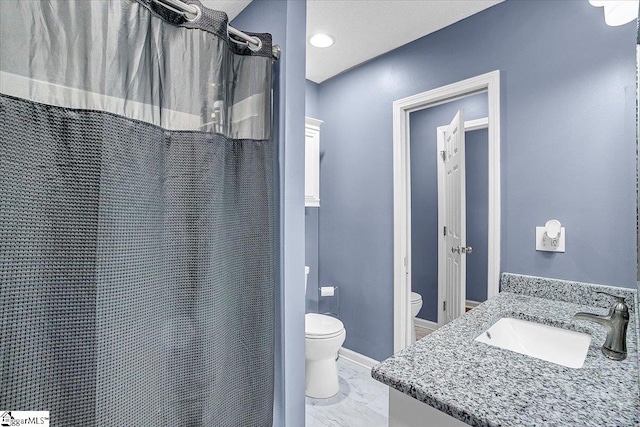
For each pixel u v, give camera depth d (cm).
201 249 116
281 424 147
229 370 128
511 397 71
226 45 127
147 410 102
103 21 92
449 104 312
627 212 138
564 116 154
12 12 79
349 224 264
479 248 337
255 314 136
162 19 108
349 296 265
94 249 90
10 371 79
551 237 155
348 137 263
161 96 109
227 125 129
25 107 81
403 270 231
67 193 87
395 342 232
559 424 62
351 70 260
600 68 145
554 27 157
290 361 149
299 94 153
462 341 103
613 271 141
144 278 102
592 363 88
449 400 70
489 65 180
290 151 149
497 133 175
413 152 344
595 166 146
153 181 106
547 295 156
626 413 65
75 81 88
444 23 197
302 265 155
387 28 202
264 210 139
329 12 186
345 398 209
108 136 92
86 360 89
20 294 80
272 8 156
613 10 123
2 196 78
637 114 67
